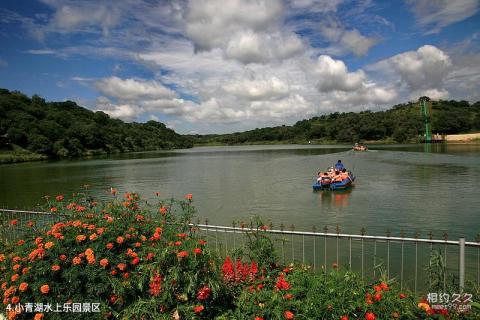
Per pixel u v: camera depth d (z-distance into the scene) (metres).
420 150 87.62
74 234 5.57
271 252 6.45
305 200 27.61
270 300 4.91
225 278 6.00
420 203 24.89
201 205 26.33
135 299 5.49
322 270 6.77
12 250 6.59
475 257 13.44
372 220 20.84
